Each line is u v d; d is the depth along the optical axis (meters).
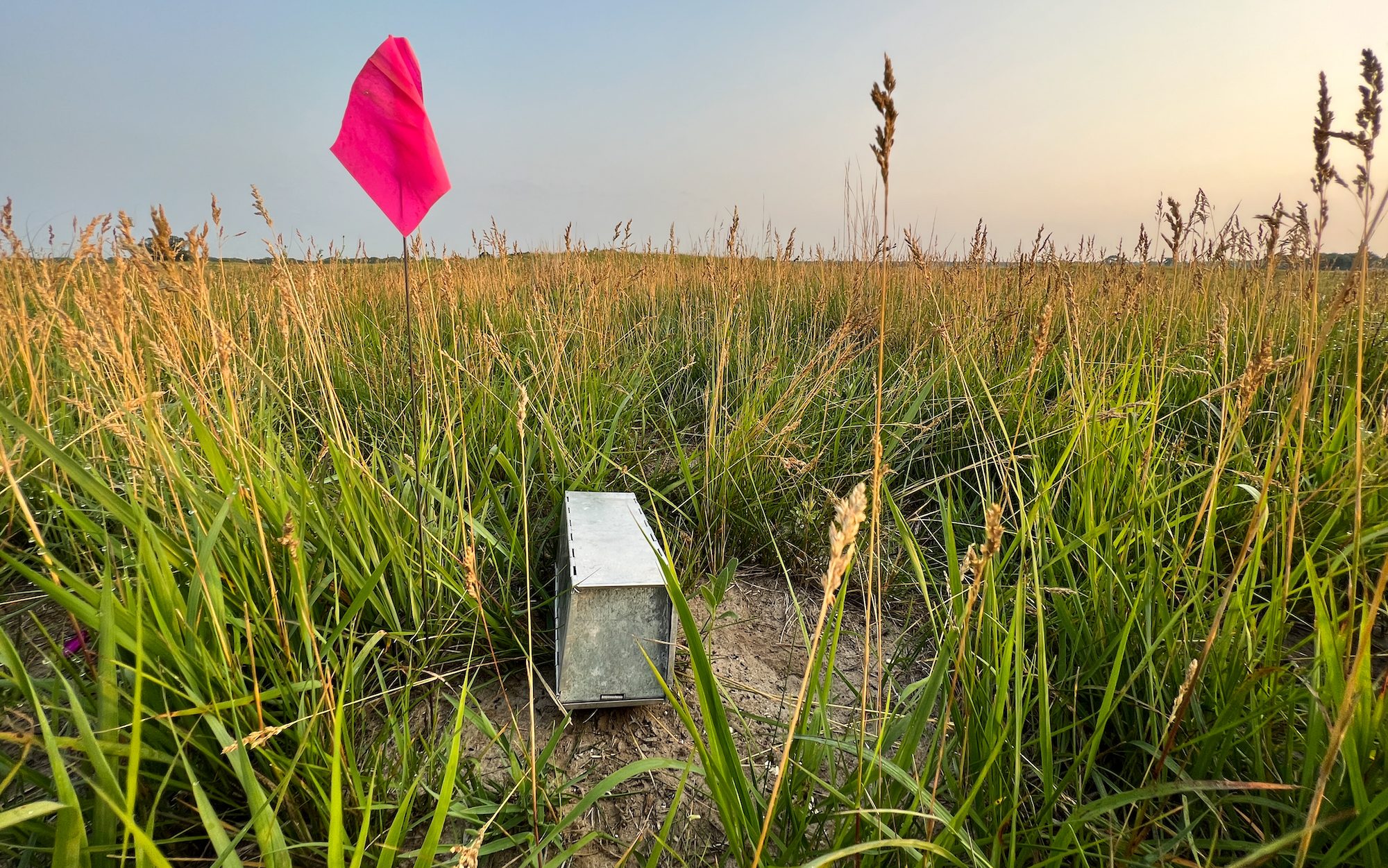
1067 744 1.96
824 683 1.61
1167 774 1.72
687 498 3.40
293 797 1.57
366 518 2.36
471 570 1.96
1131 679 1.66
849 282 6.42
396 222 2.62
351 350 4.73
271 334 4.29
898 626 2.71
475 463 3.29
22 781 1.51
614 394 4.22
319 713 1.66
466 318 5.04
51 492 1.68
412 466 2.70
